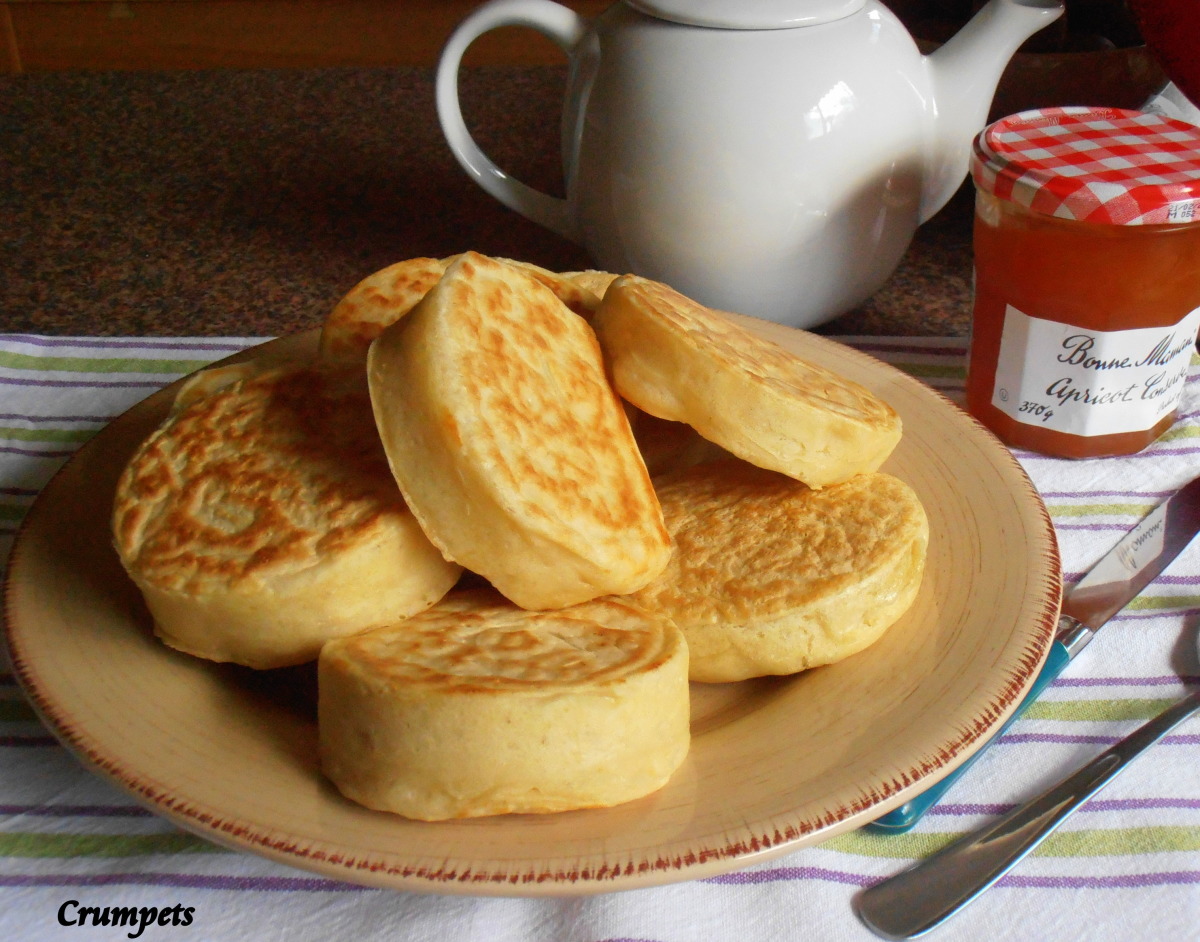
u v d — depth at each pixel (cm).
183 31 133
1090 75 64
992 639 44
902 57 58
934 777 41
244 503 45
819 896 41
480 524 43
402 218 74
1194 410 58
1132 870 42
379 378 44
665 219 59
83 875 42
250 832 39
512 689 40
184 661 45
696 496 49
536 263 69
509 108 90
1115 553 51
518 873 38
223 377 50
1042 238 52
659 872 38
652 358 47
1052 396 55
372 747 40
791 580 45
